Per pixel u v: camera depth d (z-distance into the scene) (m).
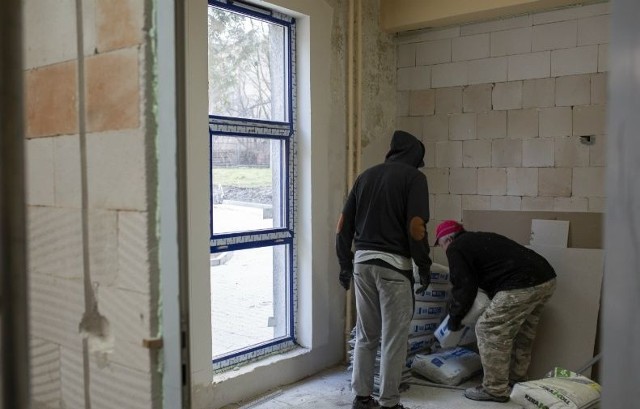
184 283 1.23
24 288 0.75
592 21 3.48
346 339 3.79
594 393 2.57
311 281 3.55
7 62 0.73
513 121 3.80
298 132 3.54
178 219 1.21
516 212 3.80
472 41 3.94
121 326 1.33
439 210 4.15
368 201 2.99
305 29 3.47
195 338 2.80
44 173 1.49
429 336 3.65
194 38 2.75
